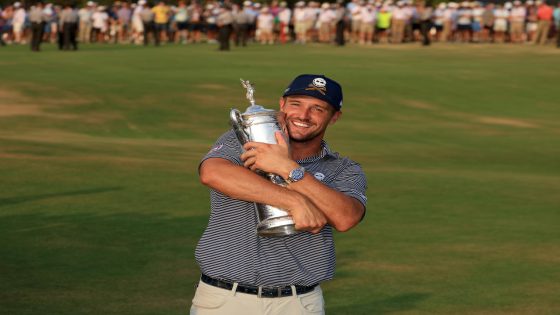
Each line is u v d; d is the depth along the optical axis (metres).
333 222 4.80
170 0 60.03
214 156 4.89
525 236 13.09
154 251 11.43
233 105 31.23
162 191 15.47
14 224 12.62
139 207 14.06
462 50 51.56
